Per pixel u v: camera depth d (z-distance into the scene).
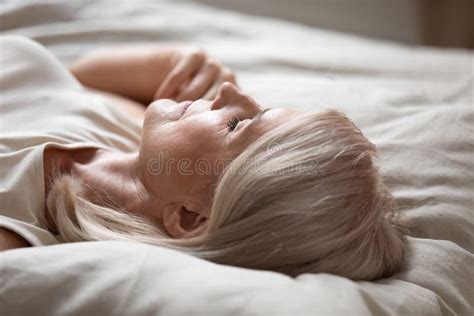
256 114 0.73
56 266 0.58
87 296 0.56
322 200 0.63
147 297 0.55
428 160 0.84
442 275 0.69
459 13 2.00
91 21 1.31
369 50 1.38
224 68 1.04
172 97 1.01
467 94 1.09
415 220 0.78
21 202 0.74
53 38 1.24
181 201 0.71
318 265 0.64
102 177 0.80
